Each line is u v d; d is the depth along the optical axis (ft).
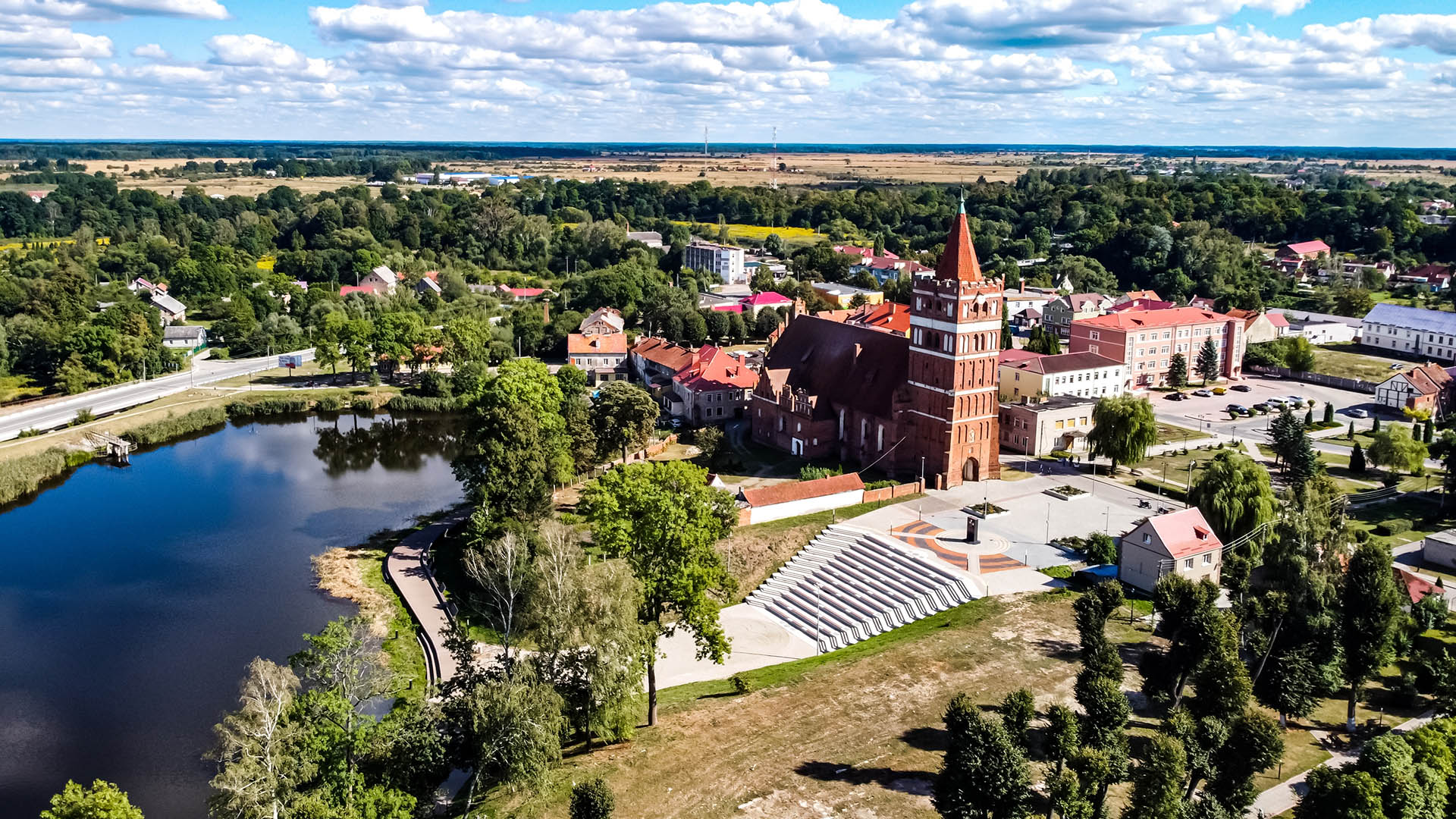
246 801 205.87
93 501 515.91
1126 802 251.80
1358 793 220.23
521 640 346.54
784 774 262.67
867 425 509.35
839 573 399.85
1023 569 392.68
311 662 245.24
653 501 294.25
